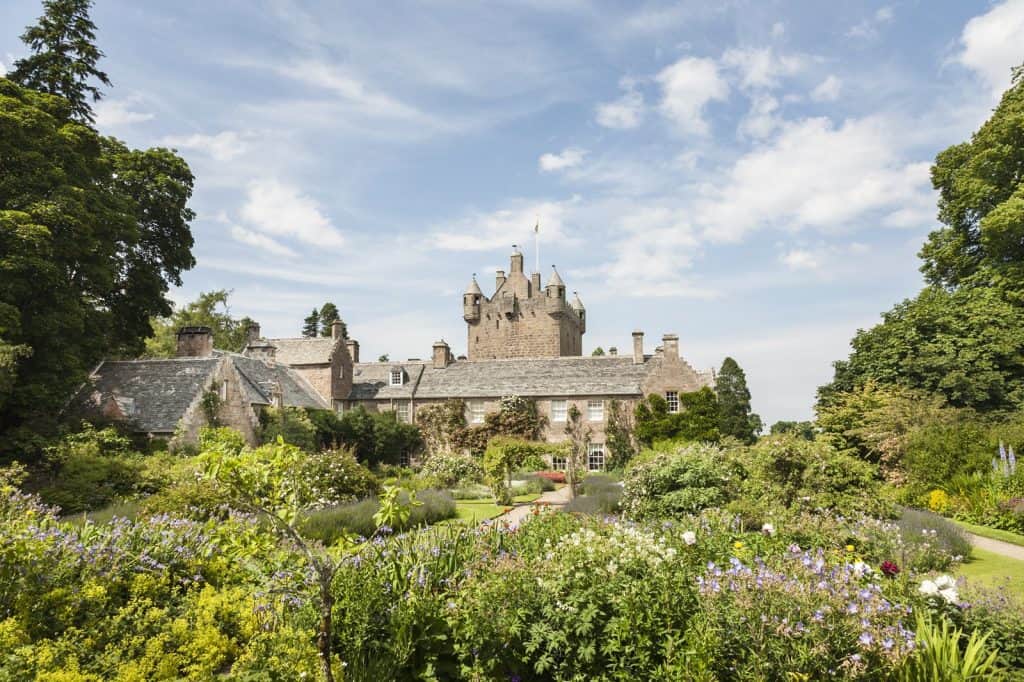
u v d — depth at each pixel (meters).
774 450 14.29
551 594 6.03
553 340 53.50
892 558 9.92
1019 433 20.20
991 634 6.05
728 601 5.62
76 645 6.04
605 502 16.69
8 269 21.62
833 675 4.99
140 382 27.88
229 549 6.21
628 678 5.40
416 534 8.09
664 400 38.69
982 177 29.25
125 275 32.25
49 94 26.41
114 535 7.95
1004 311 26.70
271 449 5.36
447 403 41.62
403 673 5.74
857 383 29.48
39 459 21.03
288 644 5.64
